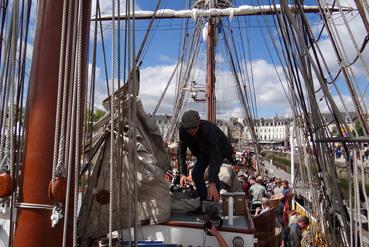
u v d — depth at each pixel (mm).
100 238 3809
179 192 5035
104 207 3797
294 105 4566
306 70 3984
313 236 4980
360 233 3223
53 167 2545
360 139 2953
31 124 2717
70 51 2727
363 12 3113
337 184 3879
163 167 4426
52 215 2510
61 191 2529
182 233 3908
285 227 10102
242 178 13367
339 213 4023
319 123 3961
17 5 2863
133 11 3219
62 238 2699
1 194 2625
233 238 3873
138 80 4270
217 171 4273
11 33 2850
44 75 2736
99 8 3469
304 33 4023
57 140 2588
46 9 2791
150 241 3697
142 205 3906
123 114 3527
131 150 3418
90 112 3555
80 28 2658
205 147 4578
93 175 3750
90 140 3600
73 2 2705
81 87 2850
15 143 2963
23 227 2646
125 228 3869
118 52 3184
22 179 2699
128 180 3385
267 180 18766
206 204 4164
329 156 3945
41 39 2777
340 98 3521
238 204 4504
